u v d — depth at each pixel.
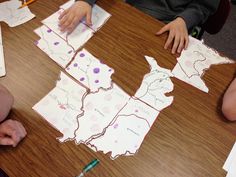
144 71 0.82
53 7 0.96
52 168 0.66
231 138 0.72
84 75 0.81
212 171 0.67
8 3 0.96
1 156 0.67
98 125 0.72
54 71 0.81
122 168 0.66
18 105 0.75
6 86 0.78
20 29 0.90
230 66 0.85
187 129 0.73
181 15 1.03
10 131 0.69
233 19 2.06
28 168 0.66
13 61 0.83
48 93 0.77
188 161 0.68
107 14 0.95
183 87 0.80
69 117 0.73
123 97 0.77
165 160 0.68
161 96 0.78
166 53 0.87
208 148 0.70
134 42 0.88
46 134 0.71
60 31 0.90
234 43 1.93
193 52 0.88
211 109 0.76
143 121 0.73
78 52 0.86
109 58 0.85
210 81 0.82
